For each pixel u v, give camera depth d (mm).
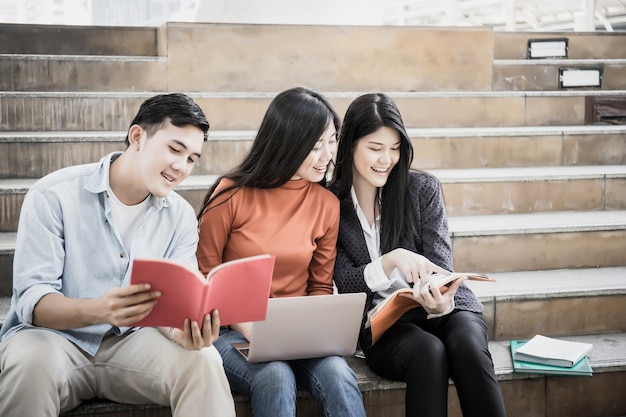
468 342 2455
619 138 4383
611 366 2883
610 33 5523
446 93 4566
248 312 2139
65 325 2117
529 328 3176
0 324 2727
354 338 2451
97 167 2342
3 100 4066
